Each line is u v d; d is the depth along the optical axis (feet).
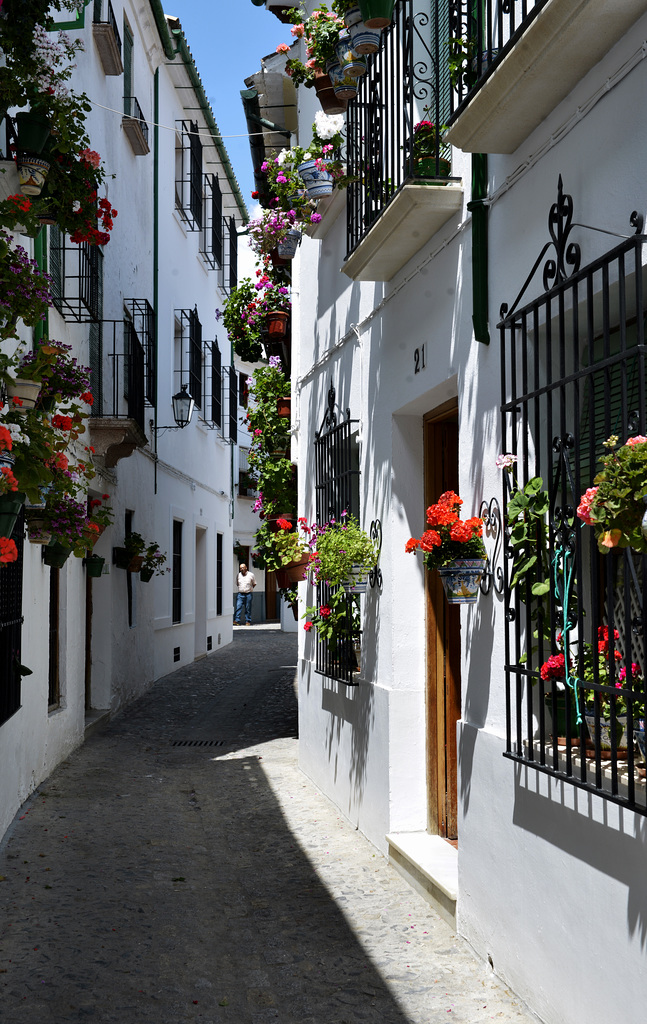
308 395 30.60
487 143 14.07
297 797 26.66
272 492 34.96
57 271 28.94
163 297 53.21
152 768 30.53
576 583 12.82
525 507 12.92
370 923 16.72
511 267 14.42
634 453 9.04
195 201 61.05
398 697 20.39
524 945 13.25
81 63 33.32
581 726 11.45
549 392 12.31
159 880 18.98
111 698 40.09
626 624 10.28
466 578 15.39
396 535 20.66
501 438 14.32
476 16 15.60
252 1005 13.52
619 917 10.66
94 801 25.39
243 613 103.81
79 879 18.70
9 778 22.06
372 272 20.40
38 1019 12.77
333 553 22.17
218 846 21.89
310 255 30.40
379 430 21.88
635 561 11.34
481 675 15.37
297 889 18.63
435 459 20.67
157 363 51.19
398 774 20.26
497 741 14.37
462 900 15.84
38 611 26.03
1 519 15.64
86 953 15.07
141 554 46.42
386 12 16.29
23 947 15.17
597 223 11.74
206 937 16.07
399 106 19.03
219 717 41.60
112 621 40.47
